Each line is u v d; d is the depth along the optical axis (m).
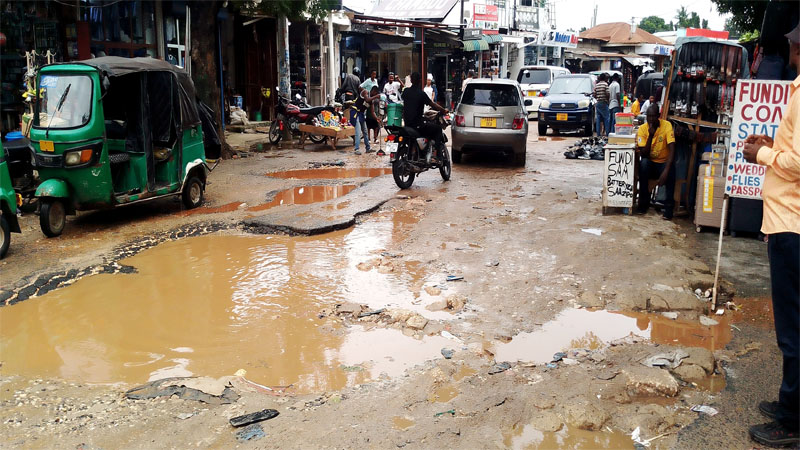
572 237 7.41
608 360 4.47
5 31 11.27
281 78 19.83
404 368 4.39
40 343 4.82
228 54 20.77
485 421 3.68
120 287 5.99
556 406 3.83
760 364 4.39
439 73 32.75
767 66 7.48
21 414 3.79
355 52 27.17
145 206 9.41
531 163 13.92
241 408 3.83
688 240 7.35
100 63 7.77
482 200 9.76
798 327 3.31
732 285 5.89
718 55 7.96
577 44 46.22
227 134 18.80
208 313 5.37
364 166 13.24
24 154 8.78
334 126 15.89
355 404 3.87
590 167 13.36
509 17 42.47
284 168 12.91
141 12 15.57
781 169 3.27
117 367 4.44
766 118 4.92
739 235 7.53
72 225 8.31
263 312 5.38
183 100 8.88
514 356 4.57
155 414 3.78
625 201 8.52
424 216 8.70
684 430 3.58
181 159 8.88
